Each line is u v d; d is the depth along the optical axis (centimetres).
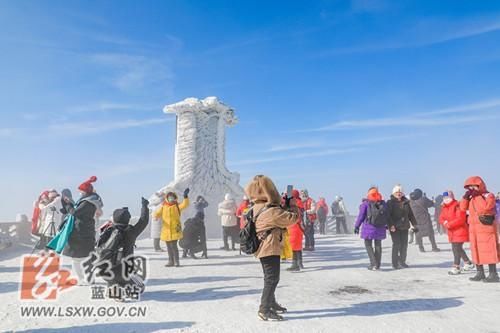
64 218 687
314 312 497
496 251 696
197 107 1961
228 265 956
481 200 705
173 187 1823
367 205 872
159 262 1021
